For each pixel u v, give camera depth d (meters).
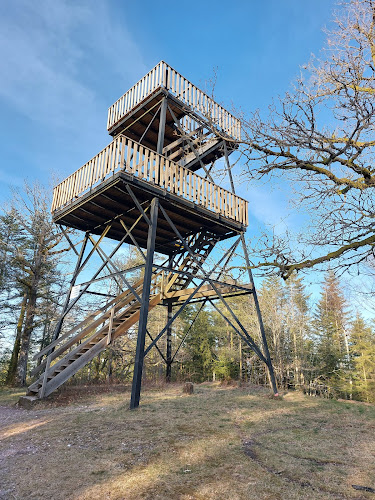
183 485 3.35
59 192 10.30
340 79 4.91
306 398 9.48
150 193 8.31
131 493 3.20
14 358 17.80
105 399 8.81
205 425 5.85
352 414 7.10
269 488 3.28
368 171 4.91
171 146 11.74
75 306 17.64
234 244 10.68
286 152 5.04
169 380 14.13
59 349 9.39
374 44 5.11
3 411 7.80
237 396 9.52
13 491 3.36
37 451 4.58
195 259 9.41
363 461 4.07
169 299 13.60
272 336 21.23
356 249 4.99
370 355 28.77
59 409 7.68
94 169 8.69
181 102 9.76
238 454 4.28
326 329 29.77
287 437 5.18
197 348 30.52
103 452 4.40
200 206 9.36
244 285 10.98
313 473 3.68
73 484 3.46
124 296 11.42
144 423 5.90
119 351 17.81
